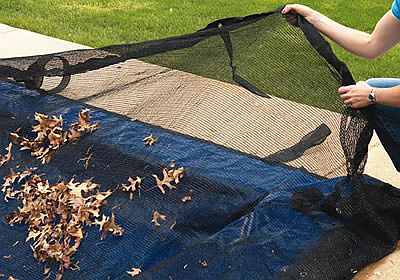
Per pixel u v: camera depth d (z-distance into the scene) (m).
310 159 3.38
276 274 2.78
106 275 2.85
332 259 2.87
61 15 7.28
